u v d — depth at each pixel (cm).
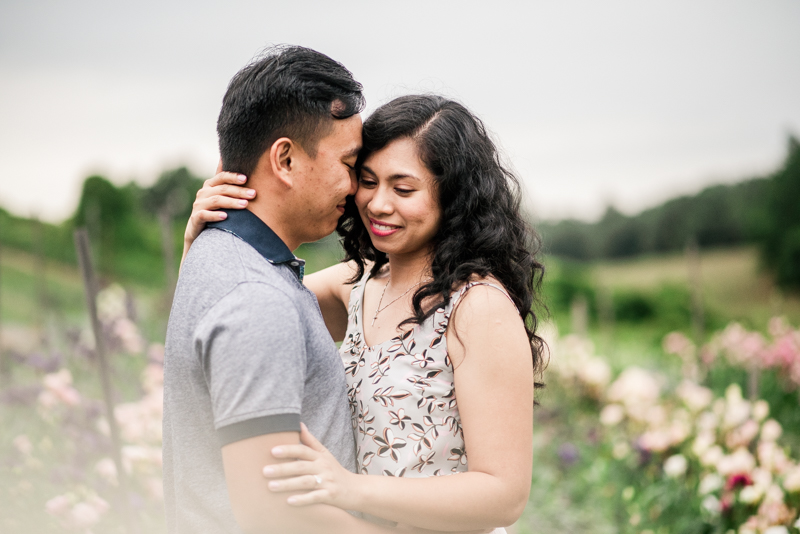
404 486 145
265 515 130
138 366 460
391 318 173
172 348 146
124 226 1537
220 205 152
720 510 339
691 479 388
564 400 640
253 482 130
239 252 146
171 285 429
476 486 148
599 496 428
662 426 452
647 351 925
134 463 285
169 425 152
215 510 144
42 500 262
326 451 140
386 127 160
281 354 133
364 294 187
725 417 405
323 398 152
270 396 130
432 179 162
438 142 160
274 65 150
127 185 1759
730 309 1655
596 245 2639
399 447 159
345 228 191
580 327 817
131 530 250
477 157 165
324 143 152
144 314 609
